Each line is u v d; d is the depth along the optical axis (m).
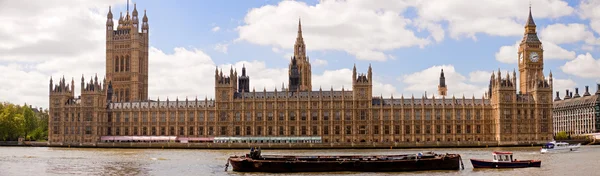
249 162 155.38
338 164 153.12
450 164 157.38
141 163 184.75
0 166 174.62
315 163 152.88
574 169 159.88
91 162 188.62
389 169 153.88
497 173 150.50
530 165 163.62
